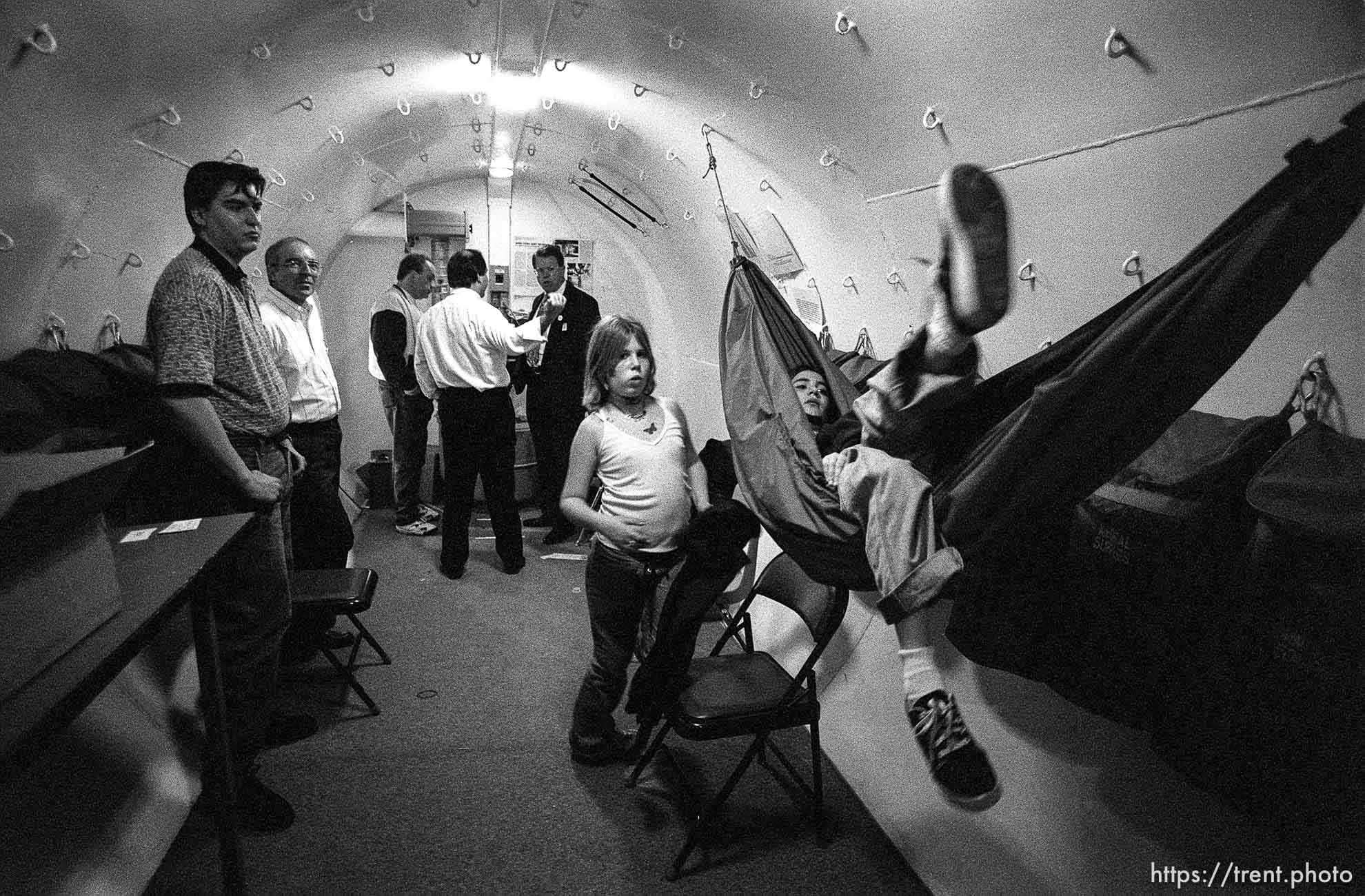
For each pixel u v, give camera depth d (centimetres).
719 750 287
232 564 224
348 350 614
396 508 570
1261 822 111
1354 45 101
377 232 595
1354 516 100
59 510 117
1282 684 106
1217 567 118
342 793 255
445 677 338
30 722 102
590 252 655
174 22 198
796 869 225
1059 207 162
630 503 249
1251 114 118
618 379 251
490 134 471
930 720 161
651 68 288
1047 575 146
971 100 171
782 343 232
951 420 165
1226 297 111
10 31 153
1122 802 153
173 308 209
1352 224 104
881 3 172
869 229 244
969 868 199
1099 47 135
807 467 193
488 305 423
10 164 171
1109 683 136
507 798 255
